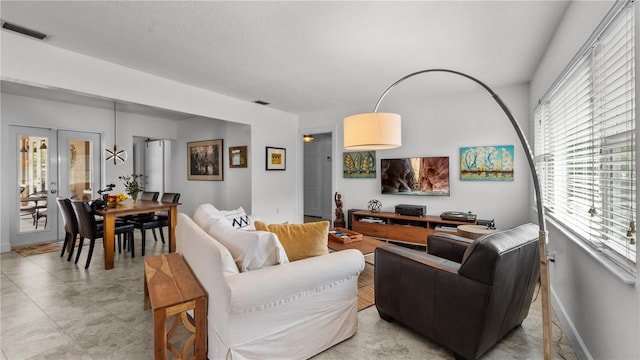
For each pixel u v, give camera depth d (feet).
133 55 10.03
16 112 14.71
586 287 5.94
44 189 15.79
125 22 7.91
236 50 9.60
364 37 8.63
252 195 16.93
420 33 8.37
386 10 7.23
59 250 14.01
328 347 6.26
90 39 8.89
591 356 5.66
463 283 5.66
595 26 5.57
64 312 7.83
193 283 6.16
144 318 7.54
